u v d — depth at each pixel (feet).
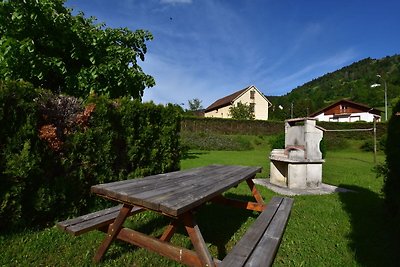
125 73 19.70
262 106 127.44
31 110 9.83
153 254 8.37
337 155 54.08
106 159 12.41
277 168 21.71
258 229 7.60
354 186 20.95
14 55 15.72
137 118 14.37
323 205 14.76
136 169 14.16
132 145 13.91
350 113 121.08
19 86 9.56
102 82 19.29
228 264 5.49
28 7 16.26
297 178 19.56
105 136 12.41
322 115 134.82
